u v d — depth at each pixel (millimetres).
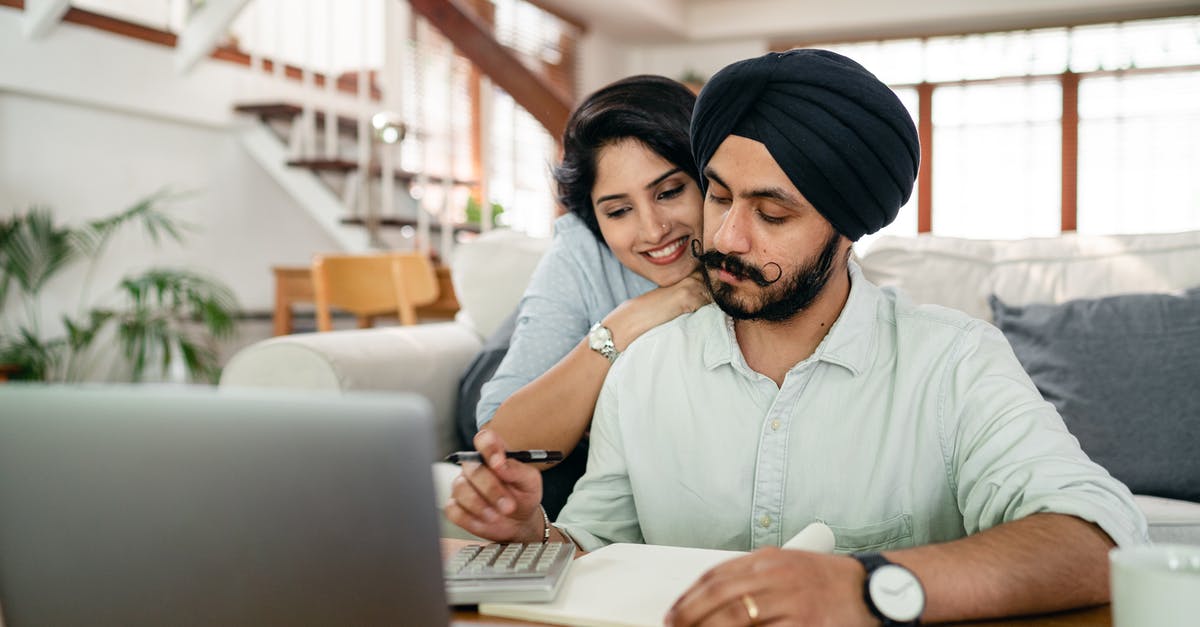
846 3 7703
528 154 6926
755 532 1023
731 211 925
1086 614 724
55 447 604
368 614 568
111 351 4434
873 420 1000
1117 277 1970
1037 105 7699
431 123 6125
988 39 7785
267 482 567
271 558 576
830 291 996
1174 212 7398
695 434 1062
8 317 4047
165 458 582
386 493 550
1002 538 729
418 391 1918
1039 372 1830
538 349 1597
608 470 1107
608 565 820
